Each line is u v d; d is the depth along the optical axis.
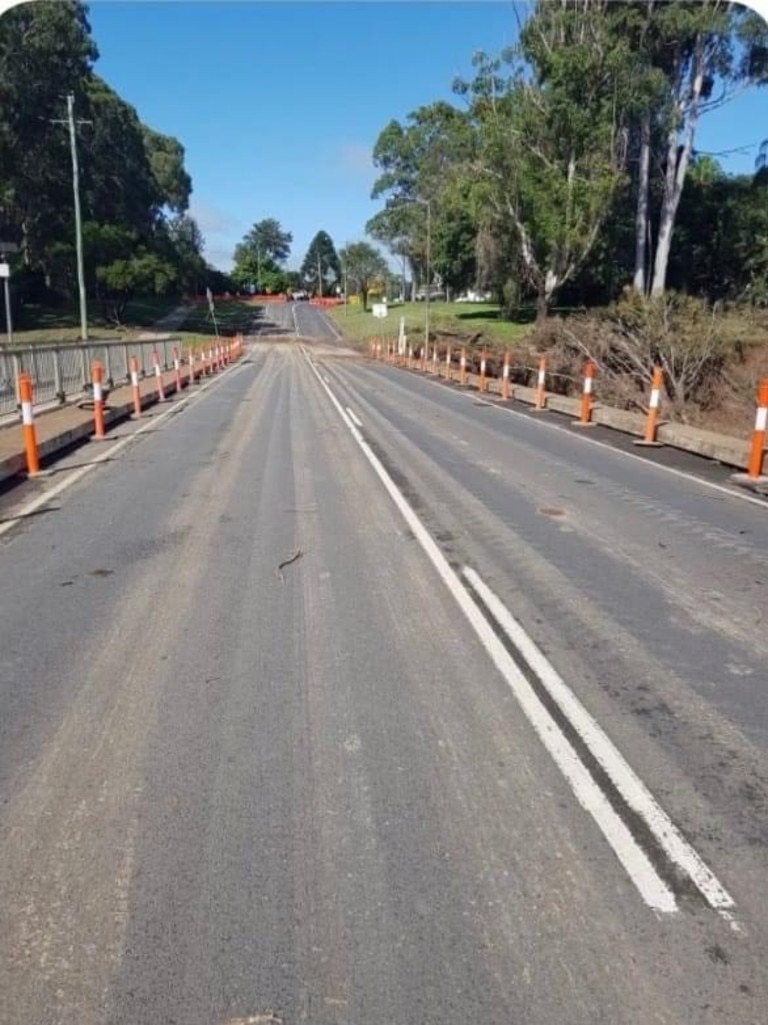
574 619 5.50
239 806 3.28
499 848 3.03
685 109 48.28
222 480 10.38
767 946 2.57
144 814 3.22
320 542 7.39
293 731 3.90
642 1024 2.27
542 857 2.98
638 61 44.44
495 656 4.84
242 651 4.86
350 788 3.42
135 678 4.47
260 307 122.06
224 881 2.83
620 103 44.84
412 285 112.19
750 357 25.83
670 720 4.07
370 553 7.06
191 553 6.99
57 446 12.85
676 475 11.46
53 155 63.16
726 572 6.69
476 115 49.78
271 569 6.54
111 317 73.31
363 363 46.97
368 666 4.66
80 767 3.56
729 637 5.23
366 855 2.98
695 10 43.22
